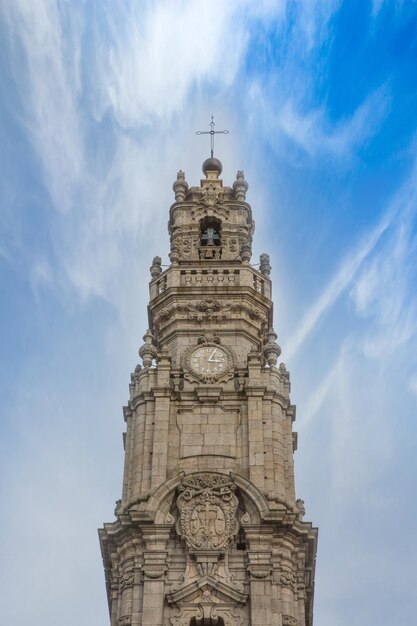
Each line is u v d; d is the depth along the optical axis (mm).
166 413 51375
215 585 45781
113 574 47594
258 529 47094
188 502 48094
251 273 58312
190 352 54062
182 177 64125
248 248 59500
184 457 50000
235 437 50750
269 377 52844
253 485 48375
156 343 56656
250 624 44781
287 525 47250
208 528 47281
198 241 60719
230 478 48688
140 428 51250
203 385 52531
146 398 52094
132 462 50625
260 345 56062
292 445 52219
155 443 50219
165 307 56844
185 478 48781
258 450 49812
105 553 48500
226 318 55938
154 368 53375
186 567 46500
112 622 46500
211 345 54406
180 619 45094
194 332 55625
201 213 61781
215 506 47938
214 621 45312
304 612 47000
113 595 47125
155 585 45844
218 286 57000
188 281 57656
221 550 46688
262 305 57219
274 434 50719
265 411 51438
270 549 46656
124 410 53281
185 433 50906
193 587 45688
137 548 47125
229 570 46500
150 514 47469
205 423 51219
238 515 47969
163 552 46688
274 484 48906
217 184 63875
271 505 47781
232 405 51875
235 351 54688
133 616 45250
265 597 45312
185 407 51781
